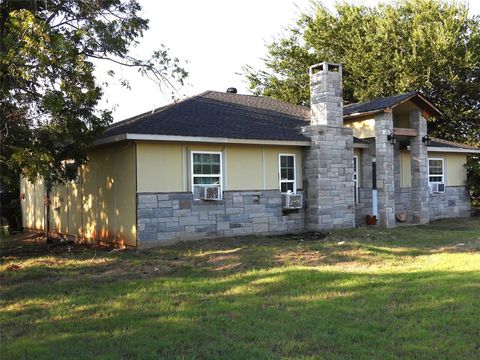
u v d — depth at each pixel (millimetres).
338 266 9047
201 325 5555
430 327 5258
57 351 4770
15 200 21062
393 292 6832
